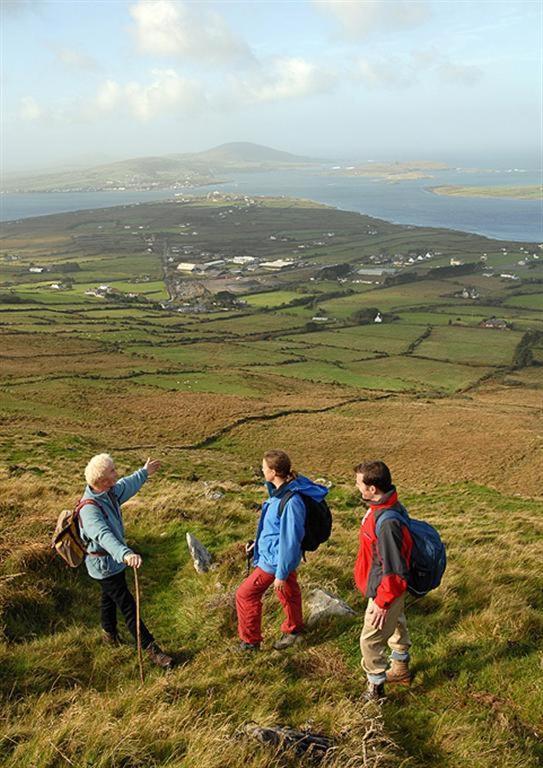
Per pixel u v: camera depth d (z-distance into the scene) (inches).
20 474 919.0
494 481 1766.7
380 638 234.8
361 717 221.5
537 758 206.8
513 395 4060.0
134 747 201.0
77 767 194.7
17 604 309.4
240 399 3036.4
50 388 3036.4
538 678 249.6
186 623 311.7
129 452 1550.2
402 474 1845.5
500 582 367.9
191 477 1163.9
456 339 6176.2
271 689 245.9
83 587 353.1
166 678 253.4
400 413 2829.7
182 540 453.7
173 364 4397.1
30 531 424.8
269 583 269.9
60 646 282.0
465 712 230.5
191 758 195.9
